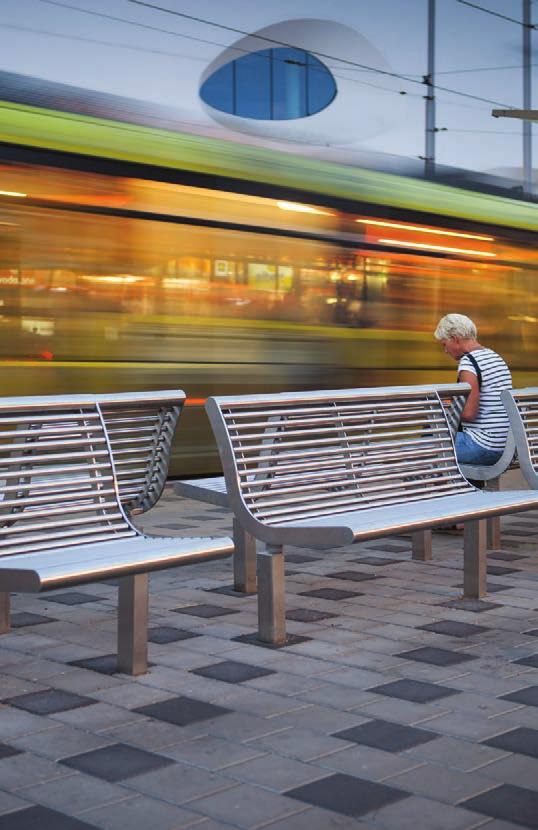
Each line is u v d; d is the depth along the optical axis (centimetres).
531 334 1175
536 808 268
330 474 472
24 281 763
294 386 940
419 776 288
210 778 286
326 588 519
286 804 270
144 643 378
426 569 567
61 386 786
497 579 542
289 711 340
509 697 355
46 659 395
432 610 475
